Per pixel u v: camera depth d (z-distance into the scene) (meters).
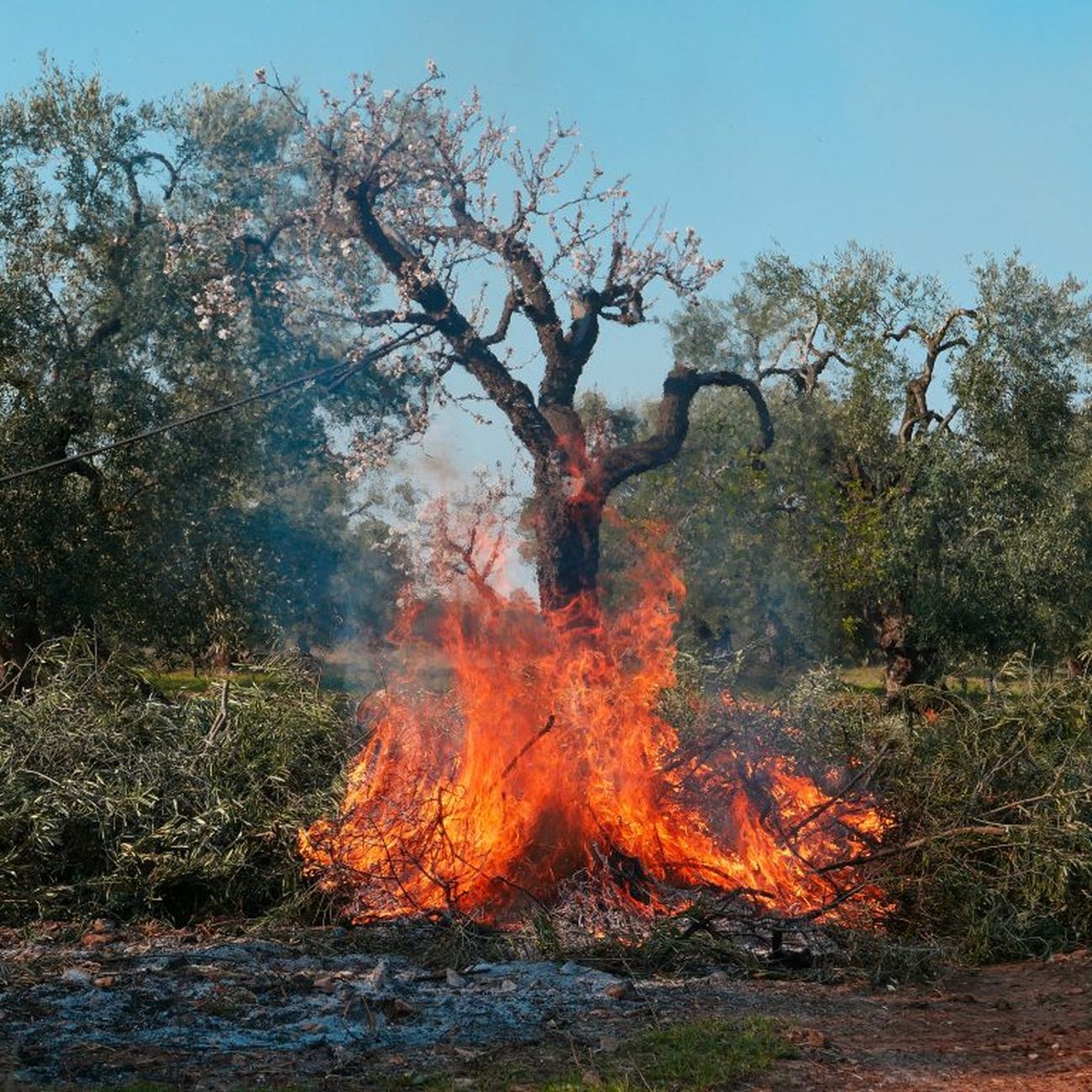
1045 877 12.02
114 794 12.44
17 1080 7.44
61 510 26.70
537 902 11.90
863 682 38.62
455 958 10.69
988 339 34.12
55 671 15.55
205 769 12.76
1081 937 12.16
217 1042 8.36
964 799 13.12
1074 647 31.41
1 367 26.97
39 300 27.42
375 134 18.52
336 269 19.67
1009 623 33.09
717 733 14.24
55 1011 8.91
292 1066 7.91
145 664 19.84
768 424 19.17
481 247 18.39
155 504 27.73
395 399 27.22
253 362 27.36
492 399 17.89
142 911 12.11
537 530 17.72
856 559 34.00
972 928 11.79
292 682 14.39
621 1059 8.09
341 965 10.52
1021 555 32.78
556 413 18.11
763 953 11.40
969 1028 9.14
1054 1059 8.25
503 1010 9.26
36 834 12.08
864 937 11.42
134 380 27.05
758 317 38.47
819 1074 7.91
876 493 35.62
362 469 19.56
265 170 24.95
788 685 16.23
